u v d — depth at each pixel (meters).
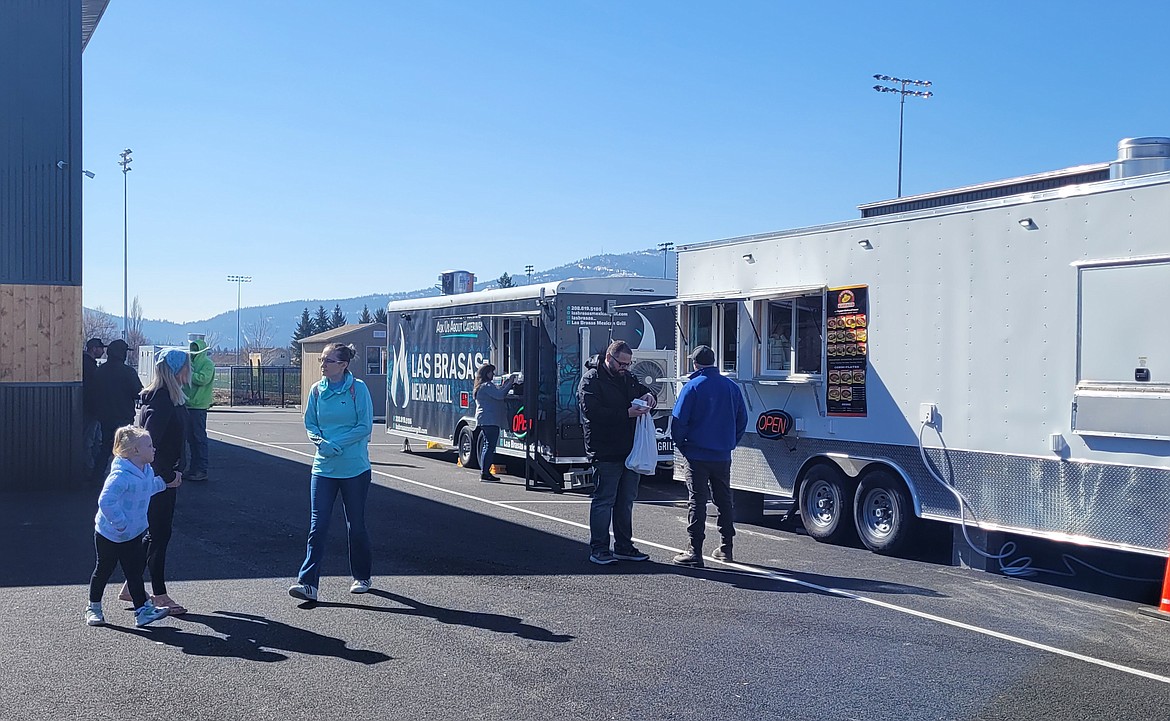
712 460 9.14
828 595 8.05
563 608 7.46
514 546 9.95
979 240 9.11
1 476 13.09
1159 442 7.76
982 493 9.05
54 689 5.53
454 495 13.70
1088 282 8.23
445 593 7.89
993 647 6.62
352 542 7.77
